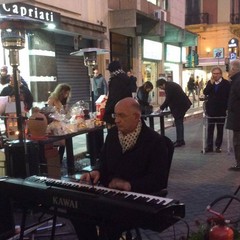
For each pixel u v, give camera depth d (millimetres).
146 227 2170
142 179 2732
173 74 23156
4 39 4367
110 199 2281
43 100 10742
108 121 5988
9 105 4980
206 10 32594
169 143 2969
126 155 2867
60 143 5578
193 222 4090
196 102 24875
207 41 32844
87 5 13148
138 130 2854
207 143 8078
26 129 4988
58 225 3994
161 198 2295
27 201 2684
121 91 5938
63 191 2441
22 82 7289
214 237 2348
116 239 2594
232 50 30031
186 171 6410
